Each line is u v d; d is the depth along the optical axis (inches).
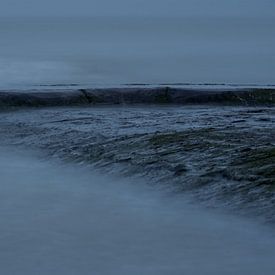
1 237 408.2
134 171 530.0
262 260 373.1
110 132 674.2
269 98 949.8
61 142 645.3
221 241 397.1
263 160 503.8
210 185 476.1
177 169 511.2
